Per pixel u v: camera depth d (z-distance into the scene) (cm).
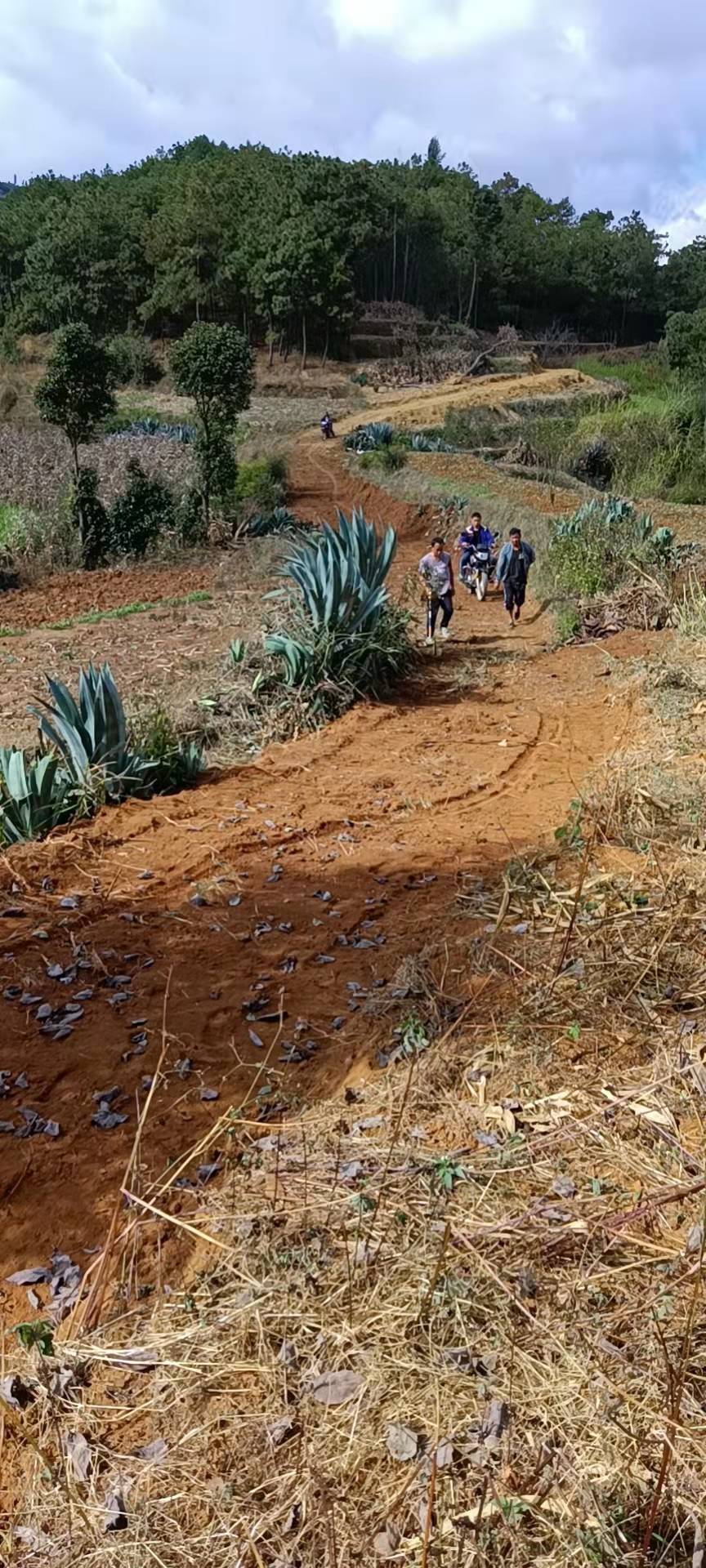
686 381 4369
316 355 7256
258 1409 298
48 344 7344
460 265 9400
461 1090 417
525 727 1033
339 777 888
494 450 3619
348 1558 255
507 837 702
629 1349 293
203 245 7575
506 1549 251
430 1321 308
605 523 1688
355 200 7969
